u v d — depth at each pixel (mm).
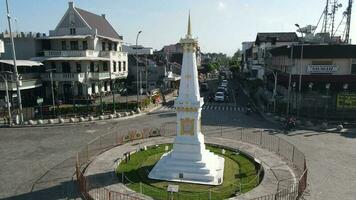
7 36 56094
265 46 71562
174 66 85125
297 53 41438
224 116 40500
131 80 68750
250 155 23625
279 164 21859
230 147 25750
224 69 161750
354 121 37031
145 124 35375
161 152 24641
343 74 40500
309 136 30344
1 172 20875
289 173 20297
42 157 23828
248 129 33062
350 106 38844
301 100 40188
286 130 32750
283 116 38875
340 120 37531
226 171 20906
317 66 40875
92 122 36281
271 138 29344
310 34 53938
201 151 19922
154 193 17594
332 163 22594
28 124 34469
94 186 18312
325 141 28578
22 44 52812
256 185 18594
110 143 27188
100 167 21188
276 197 16422
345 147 26672
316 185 18797
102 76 54188
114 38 61688
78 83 51062
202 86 69688
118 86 61906
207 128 33375
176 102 19781
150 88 65062
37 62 48375
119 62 62344
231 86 83562
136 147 25688
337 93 39031
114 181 19016
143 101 44406
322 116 39062
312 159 23359
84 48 53125
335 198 17172
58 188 18328
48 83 50969
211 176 19109
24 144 27312
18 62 45156
